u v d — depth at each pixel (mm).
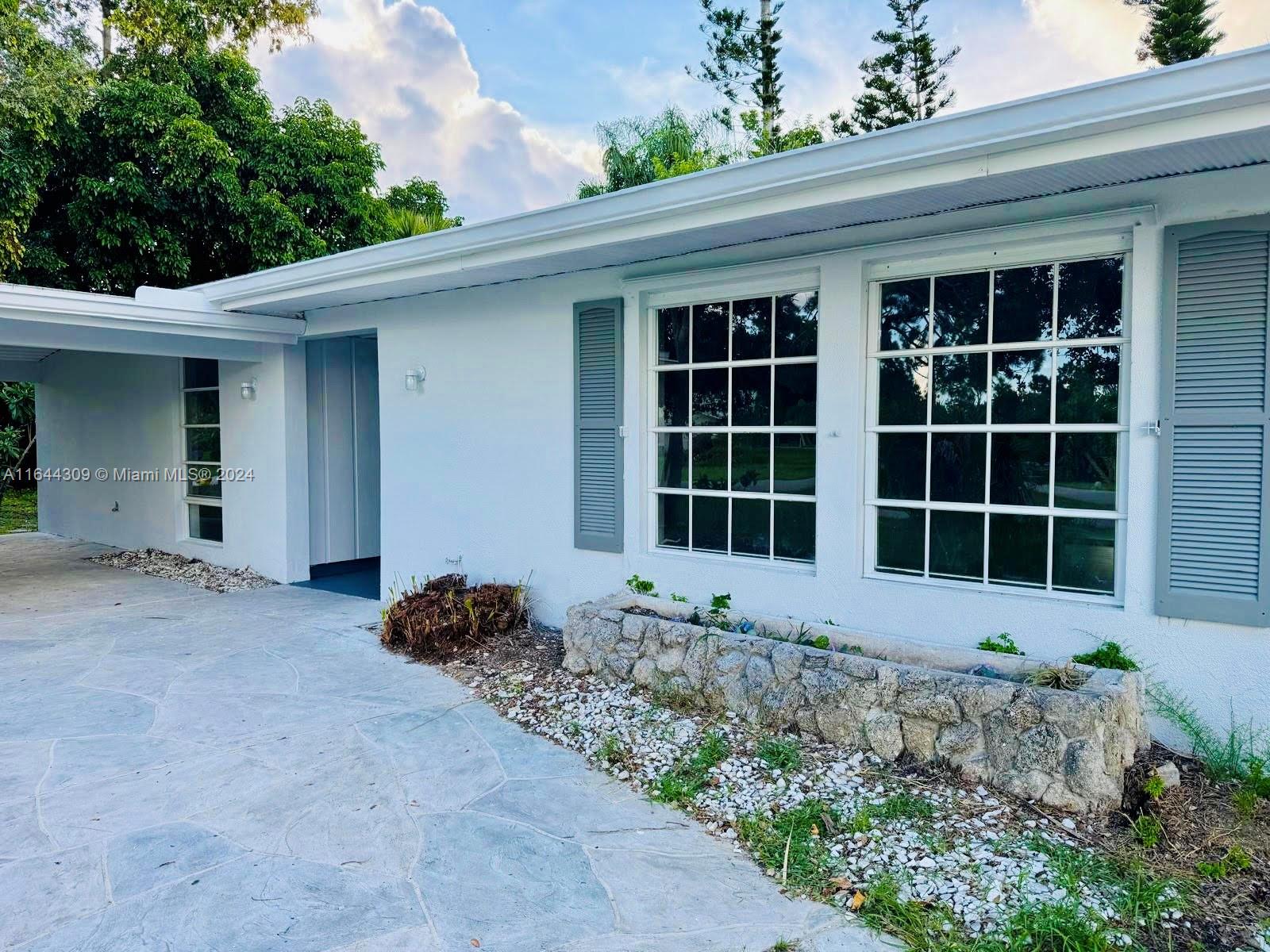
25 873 2818
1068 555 3795
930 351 4145
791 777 3404
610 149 14867
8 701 4617
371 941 2439
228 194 10570
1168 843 2805
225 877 2799
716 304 4996
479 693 4727
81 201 9992
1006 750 3176
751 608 4785
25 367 12203
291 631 6227
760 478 4840
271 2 14469
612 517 5457
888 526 4348
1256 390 3211
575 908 2621
